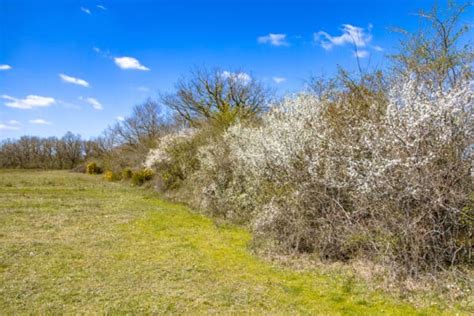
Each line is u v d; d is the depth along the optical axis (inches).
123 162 1221.1
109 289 207.9
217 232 363.6
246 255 280.8
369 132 250.1
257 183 355.6
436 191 207.2
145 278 226.8
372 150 237.9
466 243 219.5
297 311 181.6
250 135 410.3
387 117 232.2
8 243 303.0
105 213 467.2
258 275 235.1
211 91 869.2
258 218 315.9
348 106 299.7
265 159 311.0
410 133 220.5
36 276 227.5
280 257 267.9
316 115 297.4
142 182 857.5
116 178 1055.0
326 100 324.5
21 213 450.6
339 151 268.5
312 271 239.9
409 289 201.5
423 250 215.0
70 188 798.5
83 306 185.2
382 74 324.2
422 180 211.6
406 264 215.8
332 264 250.2
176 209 512.1
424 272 212.4
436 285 199.8
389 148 229.0
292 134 289.9
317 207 274.8
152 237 339.0
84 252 283.4
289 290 208.7
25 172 1558.8
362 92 310.8
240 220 404.2
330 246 261.3
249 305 188.4
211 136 577.9
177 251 290.7
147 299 194.2
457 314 174.9
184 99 888.9
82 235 341.7
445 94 220.1
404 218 216.8
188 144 645.3
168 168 690.2
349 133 267.7
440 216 217.6
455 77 267.1
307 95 334.6
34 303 187.9
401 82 270.5
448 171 212.7
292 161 288.4
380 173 223.0
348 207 265.6
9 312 177.2
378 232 233.9
